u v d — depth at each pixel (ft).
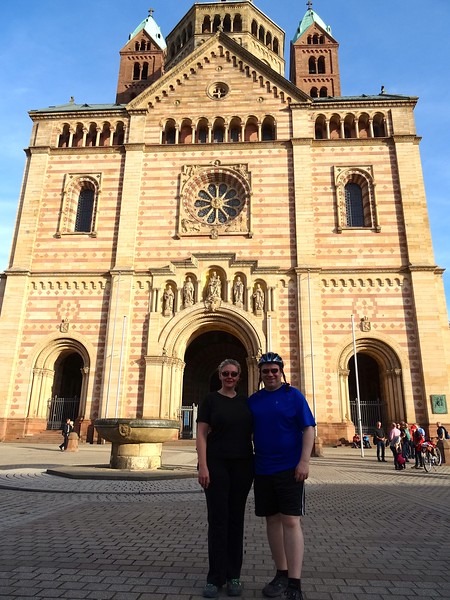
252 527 36.01
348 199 140.97
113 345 125.80
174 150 145.38
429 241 130.41
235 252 132.46
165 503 43.93
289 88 148.87
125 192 140.46
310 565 25.50
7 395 124.88
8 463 74.13
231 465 22.82
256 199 137.69
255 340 124.47
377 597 20.58
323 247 132.05
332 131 147.84
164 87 153.38
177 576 22.91
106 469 64.39
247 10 197.26
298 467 21.03
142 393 122.52
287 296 128.06
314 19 233.14
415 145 141.49
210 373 161.27
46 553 26.45
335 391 120.16
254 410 23.30
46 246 138.00
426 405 116.57
